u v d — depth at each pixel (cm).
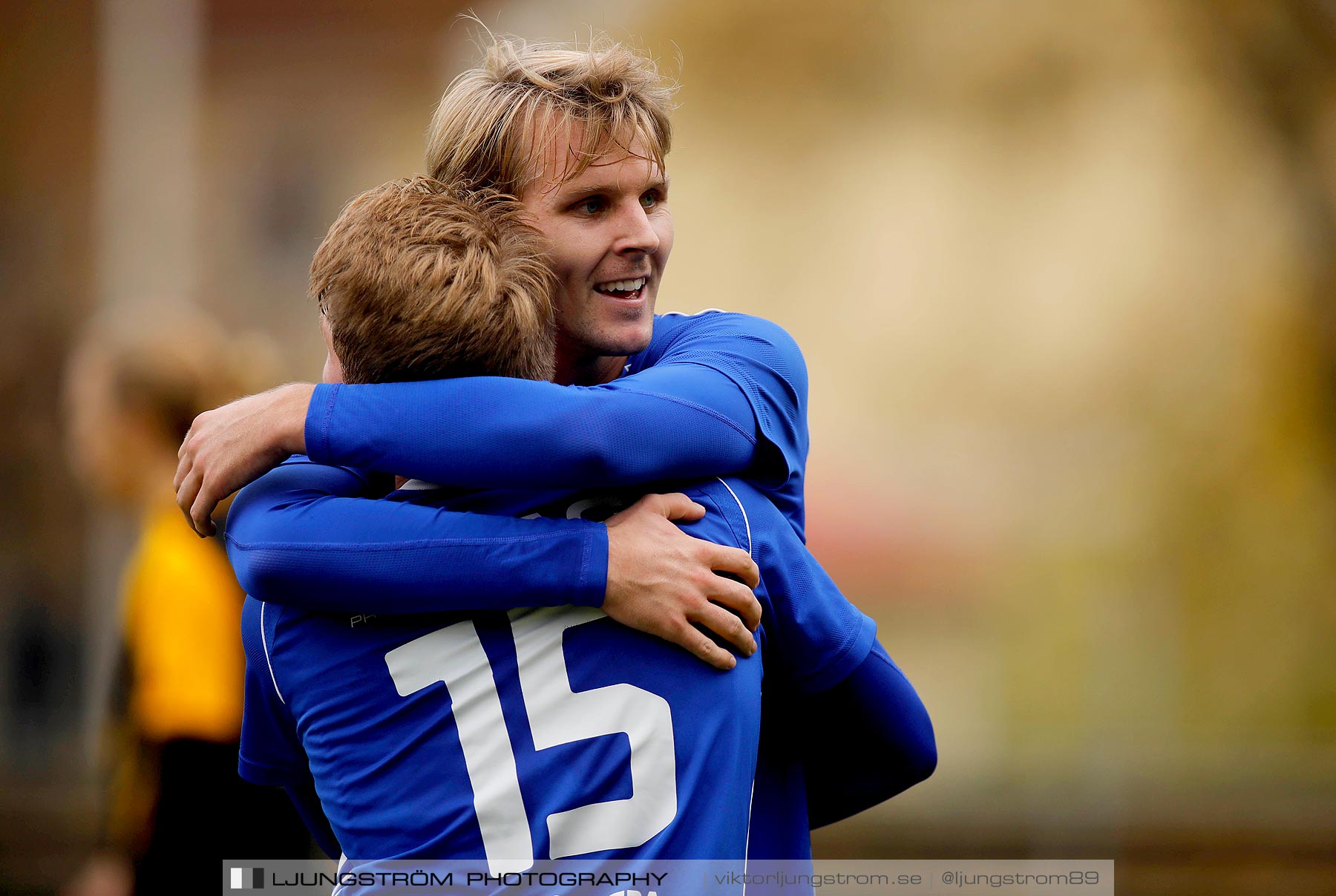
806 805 631
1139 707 3025
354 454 530
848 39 4491
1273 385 3775
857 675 597
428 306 529
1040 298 4281
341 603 529
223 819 938
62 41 4806
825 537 3622
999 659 3162
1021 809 2077
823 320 4516
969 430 4088
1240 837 2045
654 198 611
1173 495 3694
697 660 530
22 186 4759
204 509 554
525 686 528
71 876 1905
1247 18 3556
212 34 5356
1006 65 4344
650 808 515
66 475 3894
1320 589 3416
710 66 4569
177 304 4528
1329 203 3638
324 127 5403
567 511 553
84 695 2734
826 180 4588
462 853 519
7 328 4428
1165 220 4097
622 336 594
